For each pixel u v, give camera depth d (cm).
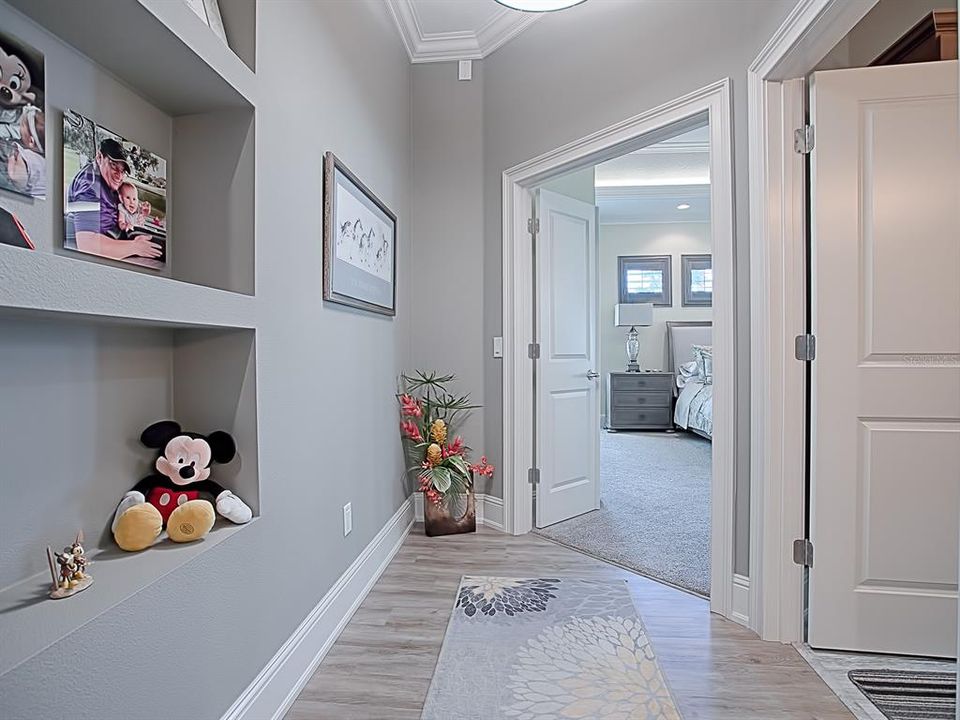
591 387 379
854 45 213
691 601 241
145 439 136
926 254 192
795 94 202
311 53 190
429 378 352
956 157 190
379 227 272
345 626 219
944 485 192
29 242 98
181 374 151
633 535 327
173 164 151
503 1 232
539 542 318
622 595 247
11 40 104
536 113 309
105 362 127
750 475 215
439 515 327
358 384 244
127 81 133
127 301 102
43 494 110
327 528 205
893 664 191
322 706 169
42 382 110
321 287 200
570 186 380
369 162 260
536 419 340
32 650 83
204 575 126
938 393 192
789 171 203
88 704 92
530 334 339
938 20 198
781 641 206
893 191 193
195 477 141
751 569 215
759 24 206
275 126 163
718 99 224
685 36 238
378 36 274
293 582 175
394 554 297
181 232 151
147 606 107
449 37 336
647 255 805
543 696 174
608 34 271
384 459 286
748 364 216
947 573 192
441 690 177
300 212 181
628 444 646
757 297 208
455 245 349
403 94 329
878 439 195
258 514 152
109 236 129
